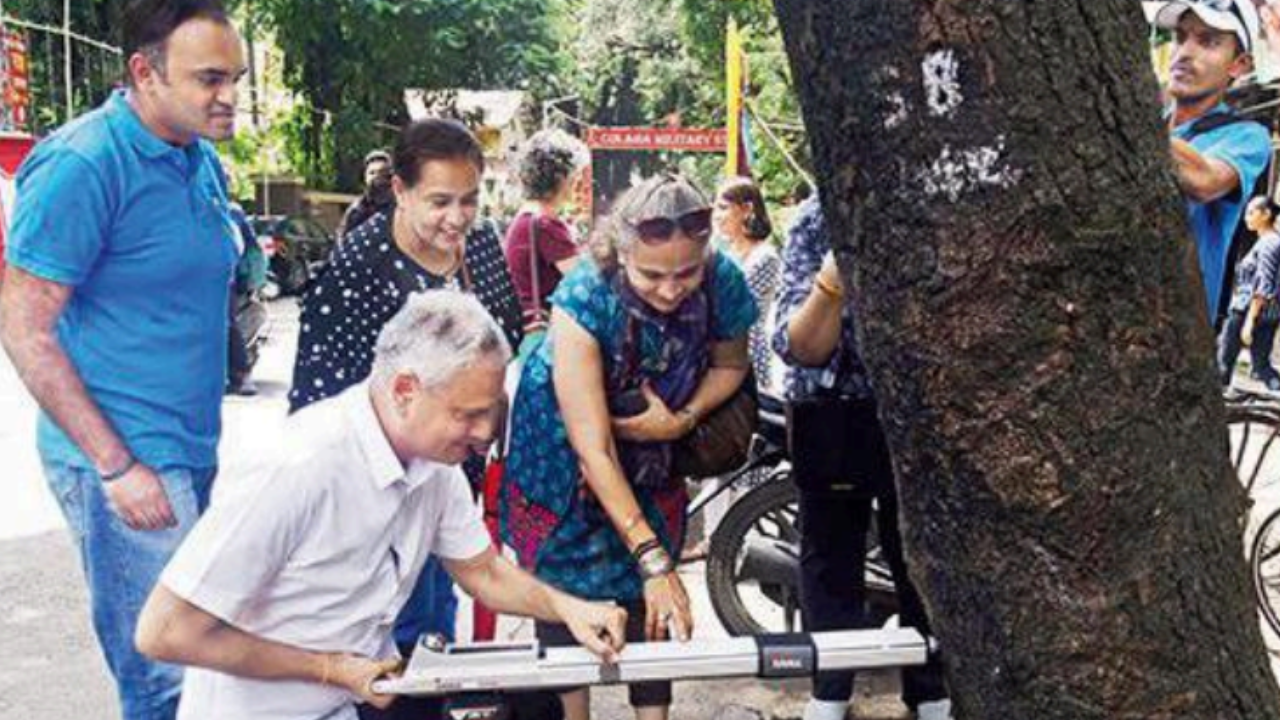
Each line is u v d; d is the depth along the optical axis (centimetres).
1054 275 105
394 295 266
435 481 189
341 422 173
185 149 231
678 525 256
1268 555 354
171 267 228
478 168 265
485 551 206
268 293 1559
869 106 107
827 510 284
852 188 111
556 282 368
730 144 1121
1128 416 109
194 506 238
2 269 221
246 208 2170
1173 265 110
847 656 169
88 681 359
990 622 117
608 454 226
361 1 2241
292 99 2398
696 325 233
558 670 168
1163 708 115
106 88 1684
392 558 187
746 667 168
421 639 184
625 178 2386
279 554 171
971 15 100
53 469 233
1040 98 101
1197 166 226
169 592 169
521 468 246
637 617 251
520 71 2434
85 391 219
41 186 212
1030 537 112
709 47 2173
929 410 112
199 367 238
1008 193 103
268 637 178
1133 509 110
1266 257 864
